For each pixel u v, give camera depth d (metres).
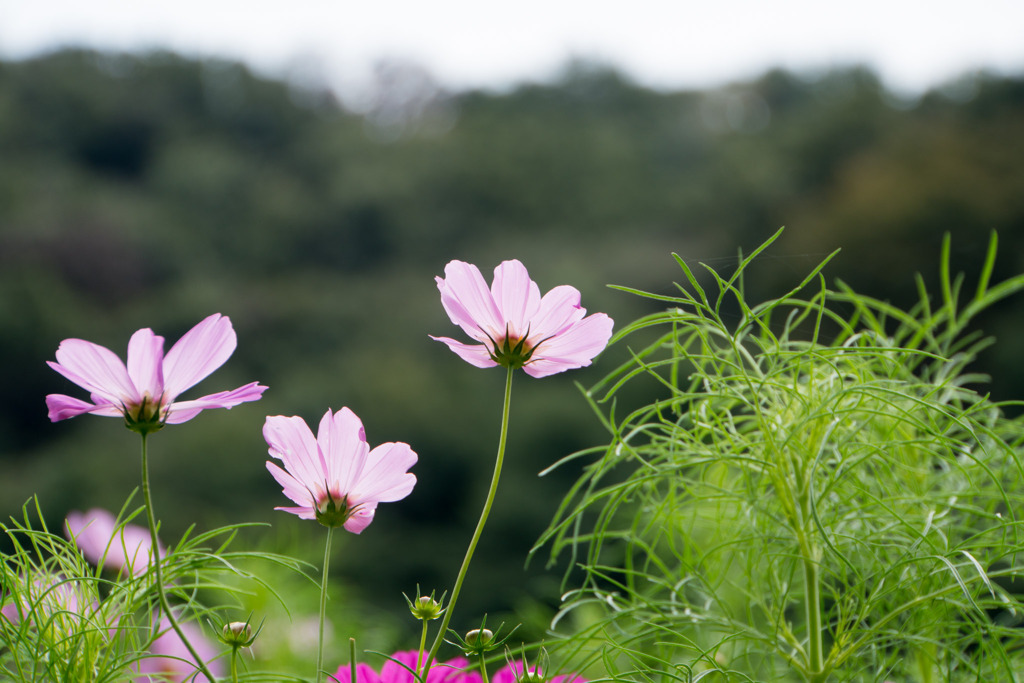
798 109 22.36
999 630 0.51
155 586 0.46
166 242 17.58
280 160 21.11
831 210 11.95
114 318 15.78
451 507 10.02
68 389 13.40
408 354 13.87
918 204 9.96
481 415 10.61
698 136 21.36
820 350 0.54
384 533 9.01
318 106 22.98
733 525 0.66
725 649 0.68
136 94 21.25
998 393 5.99
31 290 14.25
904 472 0.67
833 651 0.55
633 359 0.53
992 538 0.62
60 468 10.13
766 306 0.53
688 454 0.61
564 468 7.86
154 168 20.39
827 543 0.52
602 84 23.12
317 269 18.64
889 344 0.65
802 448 0.57
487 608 6.60
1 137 19.67
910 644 0.59
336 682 0.46
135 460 9.95
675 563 0.84
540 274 14.77
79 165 20.27
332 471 0.43
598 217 18.19
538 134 20.12
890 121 15.33
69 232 16.55
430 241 18.88
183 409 0.41
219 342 0.42
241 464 9.76
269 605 0.86
